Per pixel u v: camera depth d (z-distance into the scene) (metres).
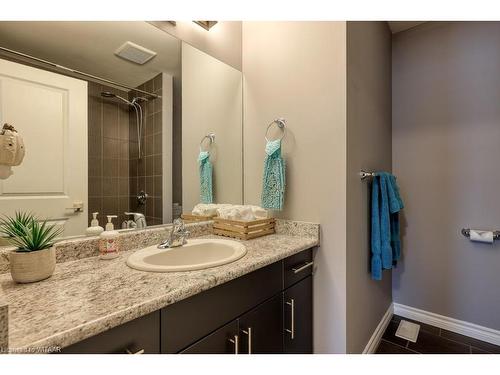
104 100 1.15
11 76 0.91
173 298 0.70
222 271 0.87
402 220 2.14
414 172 2.08
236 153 1.73
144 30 1.29
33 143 0.94
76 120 1.06
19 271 0.75
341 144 1.32
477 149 1.82
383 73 1.96
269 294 1.07
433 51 2.00
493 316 1.77
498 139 1.75
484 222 1.80
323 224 1.39
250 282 0.98
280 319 1.14
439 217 1.98
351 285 1.37
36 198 0.95
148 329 0.67
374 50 1.76
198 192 1.53
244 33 1.77
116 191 1.18
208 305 0.82
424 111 2.04
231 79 1.70
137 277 0.81
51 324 0.54
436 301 1.99
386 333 1.88
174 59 1.42
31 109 0.94
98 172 1.12
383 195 1.61
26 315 0.58
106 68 1.16
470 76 1.85
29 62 0.95
